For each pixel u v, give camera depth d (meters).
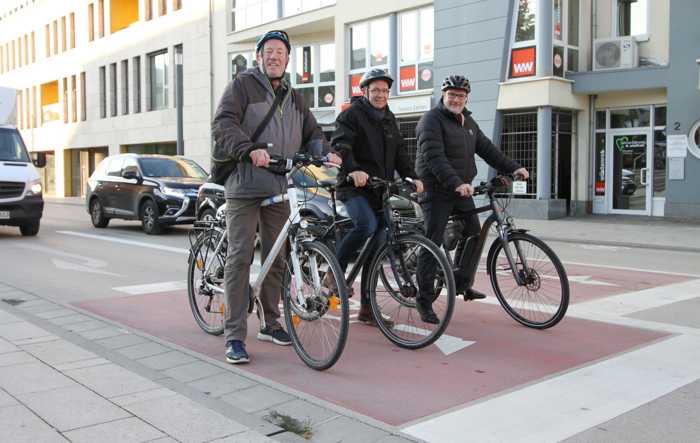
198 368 4.43
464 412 3.64
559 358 4.68
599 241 13.17
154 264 9.73
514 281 5.61
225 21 28.11
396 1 20.97
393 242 5.04
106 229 15.98
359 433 3.36
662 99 17.50
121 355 4.71
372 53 22.09
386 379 4.23
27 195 13.52
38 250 11.46
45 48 43.62
